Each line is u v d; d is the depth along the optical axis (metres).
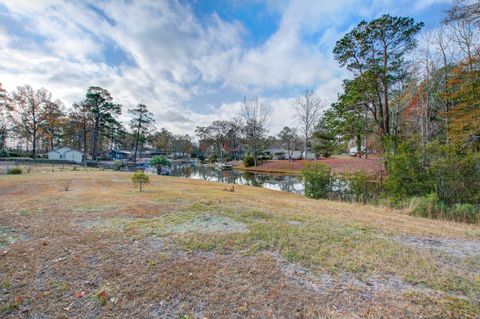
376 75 10.55
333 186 10.13
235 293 2.04
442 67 12.50
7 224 3.96
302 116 30.66
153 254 2.84
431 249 3.19
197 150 66.19
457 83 11.04
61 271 2.38
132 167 31.30
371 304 1.91
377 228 4.19
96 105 34.03
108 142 53.38
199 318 1.72
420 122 13.62
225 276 2.34
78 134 41.34
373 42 10.88
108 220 4.31
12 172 15.14
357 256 2.86
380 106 11.84
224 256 2.83
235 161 48.16
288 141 44.31
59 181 11.04
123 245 3.11
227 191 9.86
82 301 1.90
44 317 1.70
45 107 31.75
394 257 2.85
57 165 27.17
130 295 1.99
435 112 13.34
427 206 6.11
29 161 29.09
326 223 4.42
